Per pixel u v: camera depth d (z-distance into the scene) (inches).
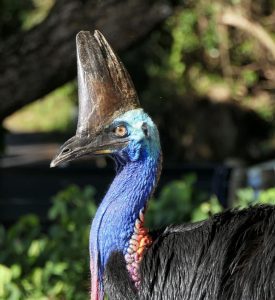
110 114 293.4
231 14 772.6
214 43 852.6
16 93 494.9
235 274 277.9
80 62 297.0
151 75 1219.2
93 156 296.8
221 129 1211.2
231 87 934.4
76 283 474.3
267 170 619.2
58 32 490.0
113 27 484.1
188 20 816.9
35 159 1513.3
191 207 509.4
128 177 293.4
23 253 502.6
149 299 286.5
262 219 286.8
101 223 293.4
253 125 1219.9
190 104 1194.0
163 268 286.8
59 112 1993.1
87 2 487.5
